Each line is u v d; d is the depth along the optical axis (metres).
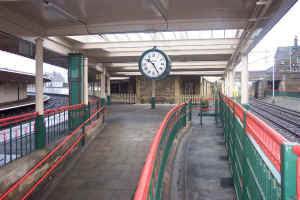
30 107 18.38
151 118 10.28
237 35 8.48
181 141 6.74
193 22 5.44
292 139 8.48
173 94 21.22
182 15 5.24
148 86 21.77
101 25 5.71
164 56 7.08
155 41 9.38
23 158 4.48
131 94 23.53
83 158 5.82
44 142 5.28
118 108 15.68
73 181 4.71
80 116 7.45
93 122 8.04
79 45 8.62
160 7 4.78
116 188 4.39
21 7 4.66
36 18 5.34
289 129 10.02
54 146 5.30
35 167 4.28
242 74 7.58
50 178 4.84
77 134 6.50
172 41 9.30
